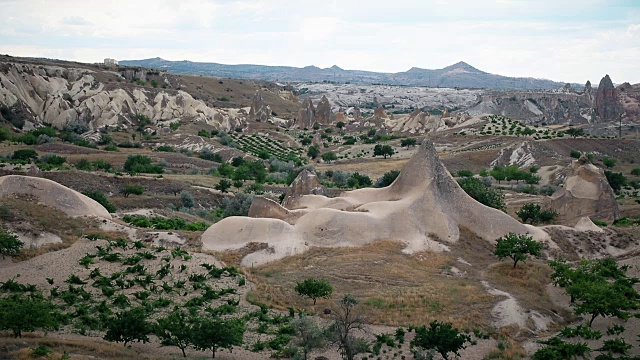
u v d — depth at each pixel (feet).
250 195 326.24
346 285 186.29
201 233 222.89
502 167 462.60
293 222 233.96
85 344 130.62
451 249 220.43
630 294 186.60
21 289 167.22
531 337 159.12
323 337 142.61
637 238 243.60
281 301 174.19
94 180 335.47
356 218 225.35
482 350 147.74
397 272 197.06
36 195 216.13
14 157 379.14
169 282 182.29
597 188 279.49
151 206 315.78
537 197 366.43
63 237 203.62
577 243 235.40
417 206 231.91
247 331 153.48
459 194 241.76
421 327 148.56
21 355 116.16
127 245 204.95
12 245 186.50
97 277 180.24
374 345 146.82
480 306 172.14
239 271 195.42
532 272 203.62
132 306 163.94
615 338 160.35
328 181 421.59
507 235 225.35
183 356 135.33
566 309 180.65
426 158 246.06
